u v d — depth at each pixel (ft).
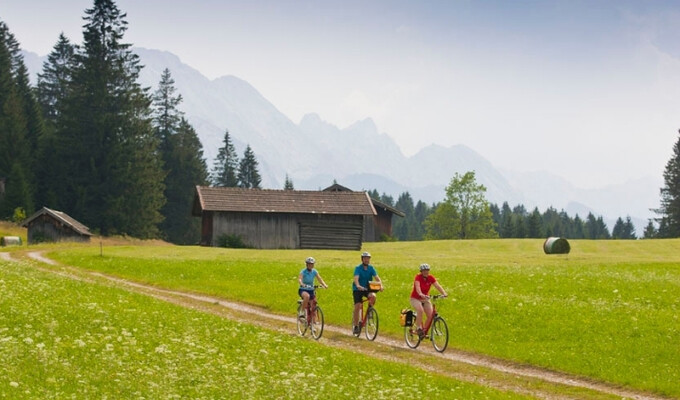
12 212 342.85
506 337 93.45
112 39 386.73
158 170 408.46
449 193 490.90
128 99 381.81
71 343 65.16
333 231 279.49
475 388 64.80
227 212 271.90
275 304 121.39
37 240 286.87
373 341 91.61
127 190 369.71
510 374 76.38
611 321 98.48
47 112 530.27
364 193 291.38
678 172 493.36
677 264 175.73
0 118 378.94
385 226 375.04
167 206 455.22
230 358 66.74
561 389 70.64
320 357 72.02
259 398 52.11
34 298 88.58
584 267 168.45
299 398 53.06
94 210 363.56
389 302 118.11
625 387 71.82
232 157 624.18
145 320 83.05
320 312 90.02
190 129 526.98
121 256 189.98
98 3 384.06
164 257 188.44
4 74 409.49
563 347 87.51
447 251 273.33
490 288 130.52
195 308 116.26
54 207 361.51
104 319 79.00
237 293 132.46
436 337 86.02
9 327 69.05
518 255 213.46
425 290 87.25
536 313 104.47
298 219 277.44
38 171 378.53
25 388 47.37
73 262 179.01
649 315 102.99
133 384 52.21
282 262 175.01
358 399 54.49
